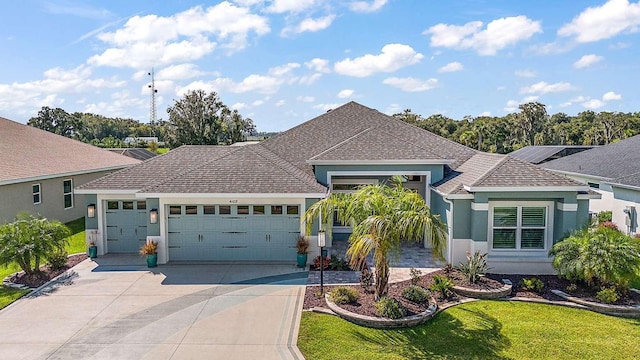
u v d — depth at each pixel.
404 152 18.70
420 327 10.48
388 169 18.55
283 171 17.11
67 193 24.80
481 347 9.49
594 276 12.34
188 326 10.51
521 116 93.81
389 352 9.28
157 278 14.28
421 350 9.38
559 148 39.53
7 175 20.17
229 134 69.88
